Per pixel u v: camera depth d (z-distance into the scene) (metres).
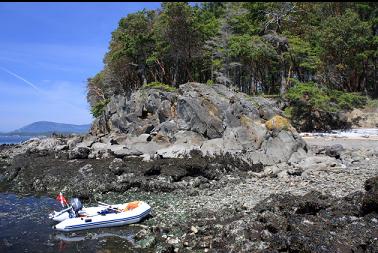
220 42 61.41
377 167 29.92
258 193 24.11
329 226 16.02
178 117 37.50
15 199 27.55
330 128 58.06
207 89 40.31
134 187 27.84
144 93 46.22
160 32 57.22
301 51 59.09
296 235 15.12
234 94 40.75
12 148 54.88
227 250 15.71
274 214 16.94
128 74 66.19
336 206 17.83
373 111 60.50
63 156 37.75
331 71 65.81
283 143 33.88
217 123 36.12
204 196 24.84
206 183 27.97
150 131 40.97
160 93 43.75
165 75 63.03
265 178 28.28
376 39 62.84
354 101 61.22
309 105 56.06
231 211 20.33
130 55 59.72
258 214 17.89
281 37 60.84
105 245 18.03
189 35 56.91
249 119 36.16
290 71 63.97
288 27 68.06
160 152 33.34
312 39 67.25
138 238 18.41
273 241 15.27
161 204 23.78
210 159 31.75
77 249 17.72
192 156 32.69
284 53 60.31
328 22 64.56
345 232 15.43
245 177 29.33
